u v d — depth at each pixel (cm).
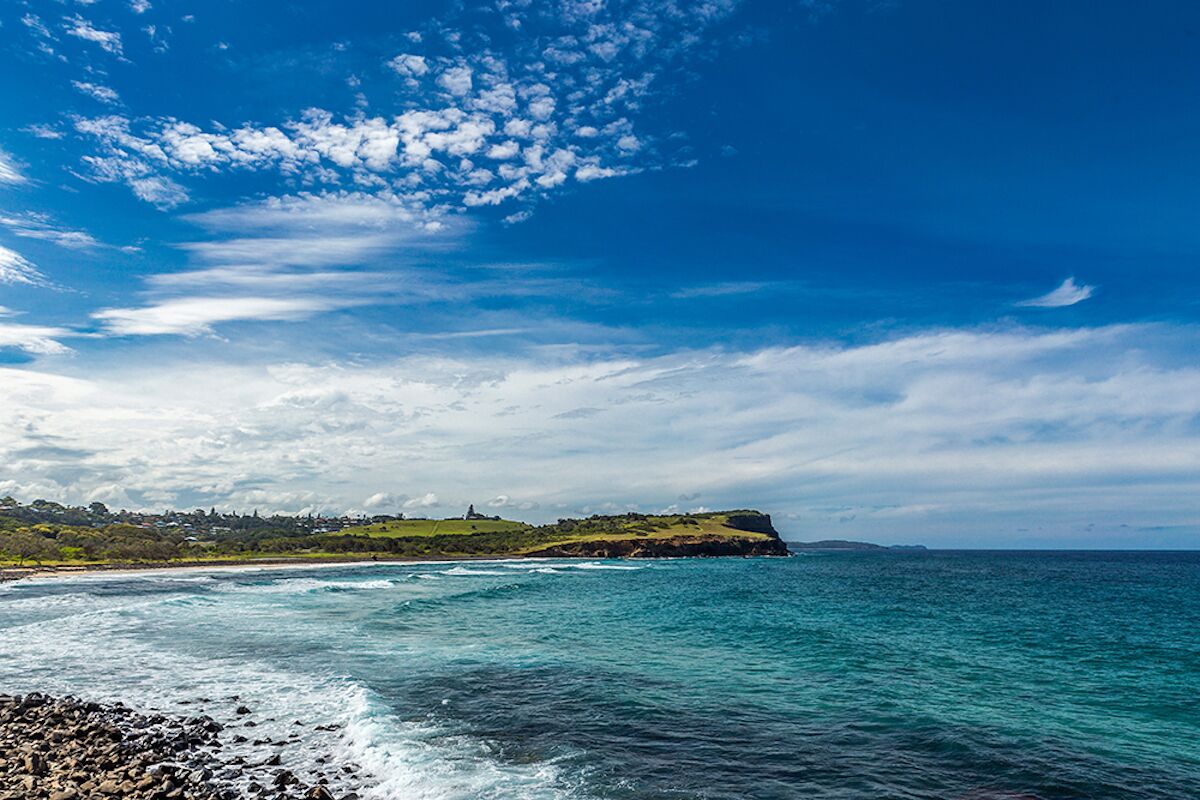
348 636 3391
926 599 6341
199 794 1302
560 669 2584
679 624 4091
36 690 2202
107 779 1361
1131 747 1742
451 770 1475
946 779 1496
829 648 3216
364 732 1720
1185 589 8325
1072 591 7812
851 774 1513
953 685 2452
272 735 1709
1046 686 2492
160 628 3628
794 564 17288
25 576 8412
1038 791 1439
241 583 7531
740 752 1644
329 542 19150
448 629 3728
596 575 10494
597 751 1630
